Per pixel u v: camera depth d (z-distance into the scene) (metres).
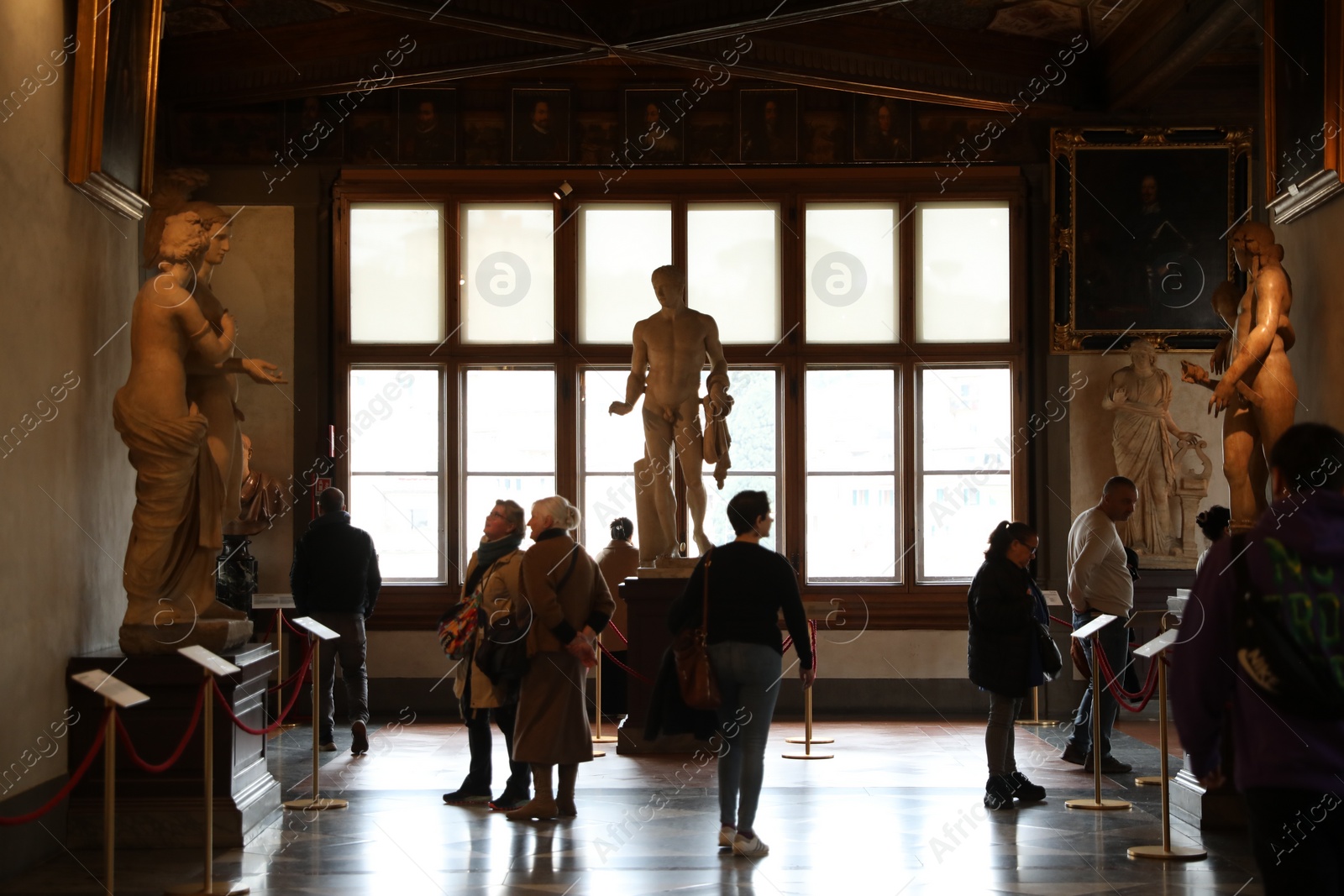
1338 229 7.00
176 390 6.91
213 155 13.36
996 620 7.81
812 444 13.52
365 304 13.45
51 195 6.77
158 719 6.80
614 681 11.84
